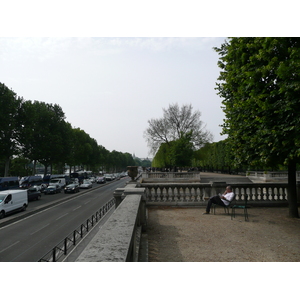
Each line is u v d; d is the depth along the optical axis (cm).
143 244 571
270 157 820
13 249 1153
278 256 510
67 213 2150
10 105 3650
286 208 1111
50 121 4838
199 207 1151
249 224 809
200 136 4847
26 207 2364
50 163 5066
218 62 1133
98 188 5016
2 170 6144
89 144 7419
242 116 930
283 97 795
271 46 799
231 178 3984
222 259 491
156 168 7112
